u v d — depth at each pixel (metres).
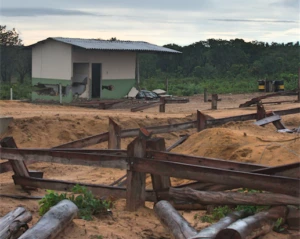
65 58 30.05
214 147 11.23
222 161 7.13
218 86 45.62
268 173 6.52
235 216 5.82
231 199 6.38
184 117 18.98
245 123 15.02
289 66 56.03
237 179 6.30
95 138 11.51
